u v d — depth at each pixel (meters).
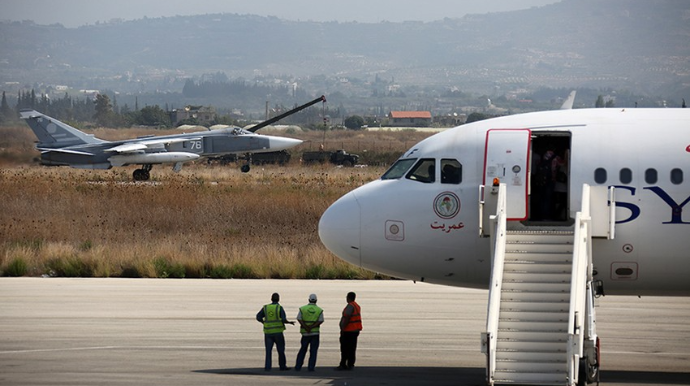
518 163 53.34
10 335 64.81
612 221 51.66
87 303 78.56
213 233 121.00
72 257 102.00
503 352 47.81
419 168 55.91
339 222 56.66
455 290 88.31
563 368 47.03
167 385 50.72
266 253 103.88
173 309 75.75
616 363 58.16
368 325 69.62
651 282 53.53
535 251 50.50
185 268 98.62
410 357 59.16
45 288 87.56
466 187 54.34
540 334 47.97
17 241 115.12
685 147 52.69
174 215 132.12
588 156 52.94
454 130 56.47
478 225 53.69
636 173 52.47
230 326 68.75
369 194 56.72
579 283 47.66
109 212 136.25
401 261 56.00
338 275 96.88
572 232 51.25
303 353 55.03
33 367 55.06
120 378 52.28
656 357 60.03
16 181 178.38
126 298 81.25
